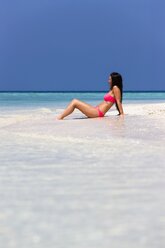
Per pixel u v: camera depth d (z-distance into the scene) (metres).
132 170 4.76
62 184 4.11
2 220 2.99
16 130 9.40
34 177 4.45
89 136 8.04
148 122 10.70
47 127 9.91
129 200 3.49
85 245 2.50
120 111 12.96
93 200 3.50
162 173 4.57
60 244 2.52
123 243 2.53
